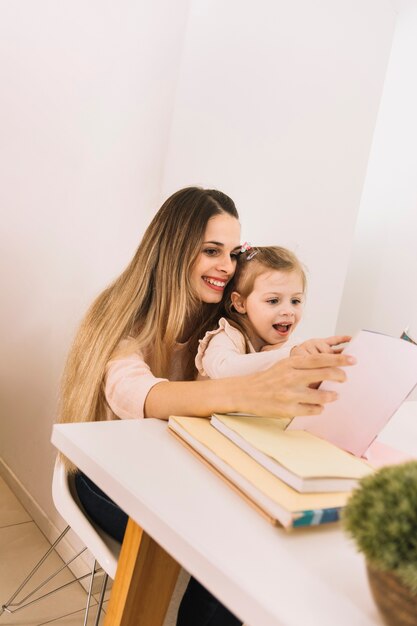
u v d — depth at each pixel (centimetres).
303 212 140
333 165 140
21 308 210
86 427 71
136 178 168
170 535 48
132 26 166
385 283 154
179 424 72
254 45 156
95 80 180
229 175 158
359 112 142
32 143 206
